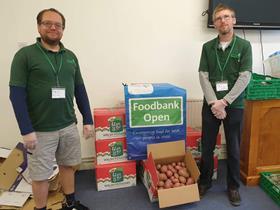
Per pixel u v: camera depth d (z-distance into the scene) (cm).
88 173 279
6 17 239
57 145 183
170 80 281
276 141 249
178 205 222
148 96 229
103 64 264
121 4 255
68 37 252
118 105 276
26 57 161
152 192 220
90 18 252
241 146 254
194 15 270
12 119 261
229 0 260
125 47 265
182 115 238
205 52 214
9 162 224
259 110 236
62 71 173
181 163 239
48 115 171
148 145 232
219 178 264
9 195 214
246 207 219
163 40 270
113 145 242
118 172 244
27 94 167
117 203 226
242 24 268
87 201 229
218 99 208
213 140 224
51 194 223
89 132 202
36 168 175
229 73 204
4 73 249
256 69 298
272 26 274
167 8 264
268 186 237
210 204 224
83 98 200
